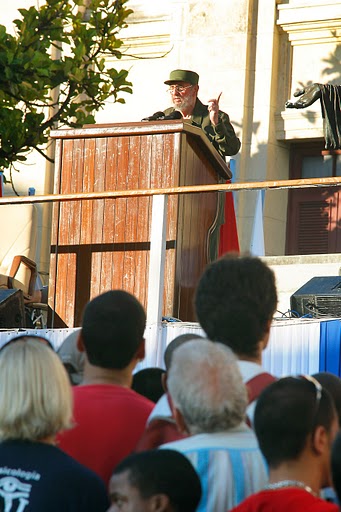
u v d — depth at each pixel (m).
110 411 4.64
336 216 17.25
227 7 18.78
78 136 10.39
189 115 12.51
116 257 10.04
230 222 11.01
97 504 4.20
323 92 17.23
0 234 12.55
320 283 10.36
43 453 4.24
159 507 3.70
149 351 9.04
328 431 3.82
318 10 18.34
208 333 4.58
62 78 13.84
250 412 4.37
